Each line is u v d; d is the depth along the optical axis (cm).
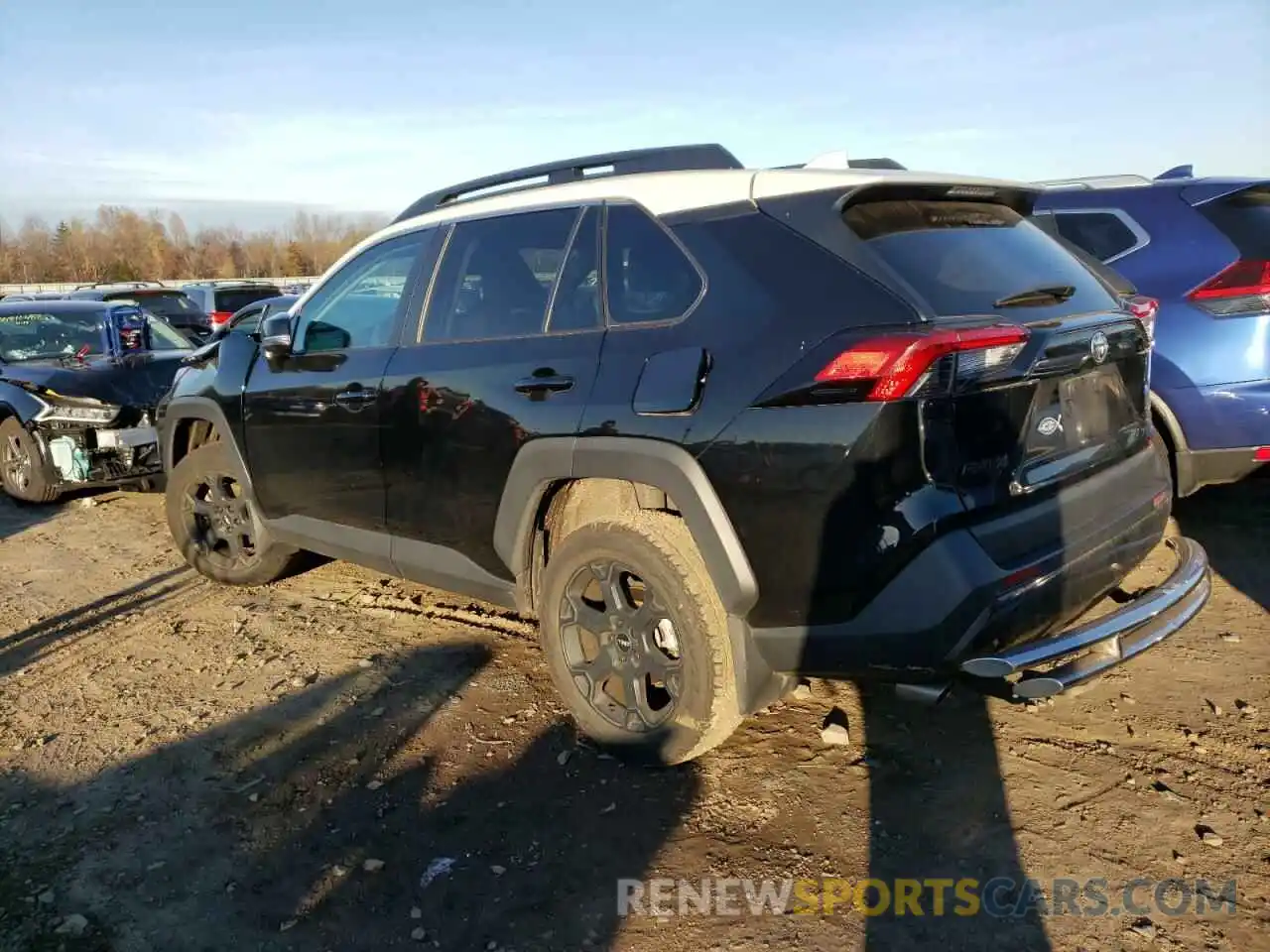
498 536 324
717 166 307
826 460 236
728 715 278
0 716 354
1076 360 260
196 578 503
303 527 416
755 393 249
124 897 252
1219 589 422
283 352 397
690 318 273
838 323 242
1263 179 447
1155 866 248
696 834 269
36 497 665
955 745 309
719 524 257
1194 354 435
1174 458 445
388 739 327
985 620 229
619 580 299
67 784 306
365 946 232
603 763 307
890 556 232
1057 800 277
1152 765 293
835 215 257
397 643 409
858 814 275
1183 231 454
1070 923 229
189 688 372
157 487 654
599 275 302
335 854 267
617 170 322
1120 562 271
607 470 281
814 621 250
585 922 237
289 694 362
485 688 362
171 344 791
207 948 233
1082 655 249
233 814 287
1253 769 288
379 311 377
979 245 277
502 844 269
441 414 334
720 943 228
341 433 378
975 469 237
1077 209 488
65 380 640
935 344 223
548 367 302
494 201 345
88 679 383
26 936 238
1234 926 226
